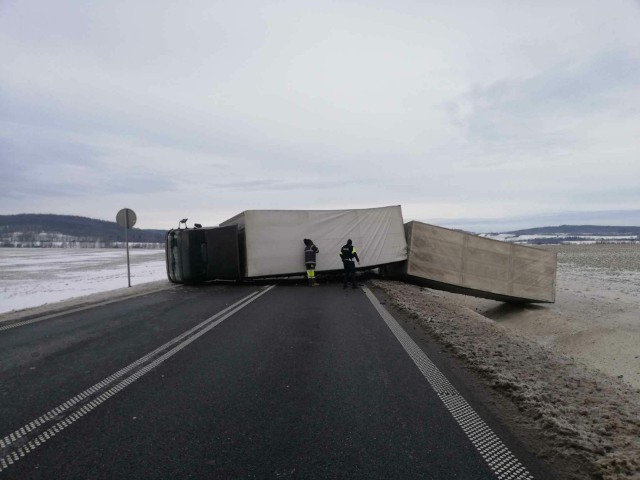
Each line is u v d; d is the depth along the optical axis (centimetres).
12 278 2598
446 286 1803
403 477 289
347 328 814
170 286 1683
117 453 328
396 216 1823
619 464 299
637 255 5859
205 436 356
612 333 1230
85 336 766
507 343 705
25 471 303
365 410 409
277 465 307
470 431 361
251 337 741
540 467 302
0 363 592
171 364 577
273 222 1727
